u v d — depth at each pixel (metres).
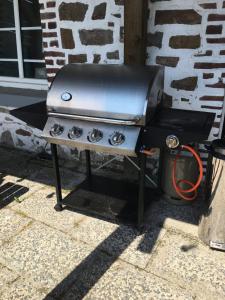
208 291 1.87
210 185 2.17
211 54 2.51
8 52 3.85
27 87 3.75
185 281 1.94
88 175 3.02
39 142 3.67
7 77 3.88
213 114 2.32
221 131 2.75
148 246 2.24
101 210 2.54
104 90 2.11
